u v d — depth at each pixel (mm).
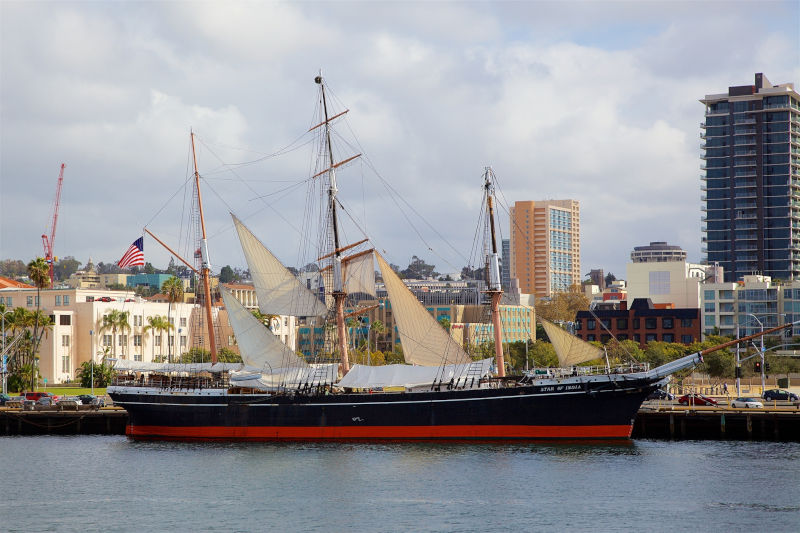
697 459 107125
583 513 84312
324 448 118000
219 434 126250
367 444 120250
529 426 117750
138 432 130875
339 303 135250
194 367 134250
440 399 119438
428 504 88250
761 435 123625
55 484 99500
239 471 104312
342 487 95500
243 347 130000
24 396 173750
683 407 132500
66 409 148000
